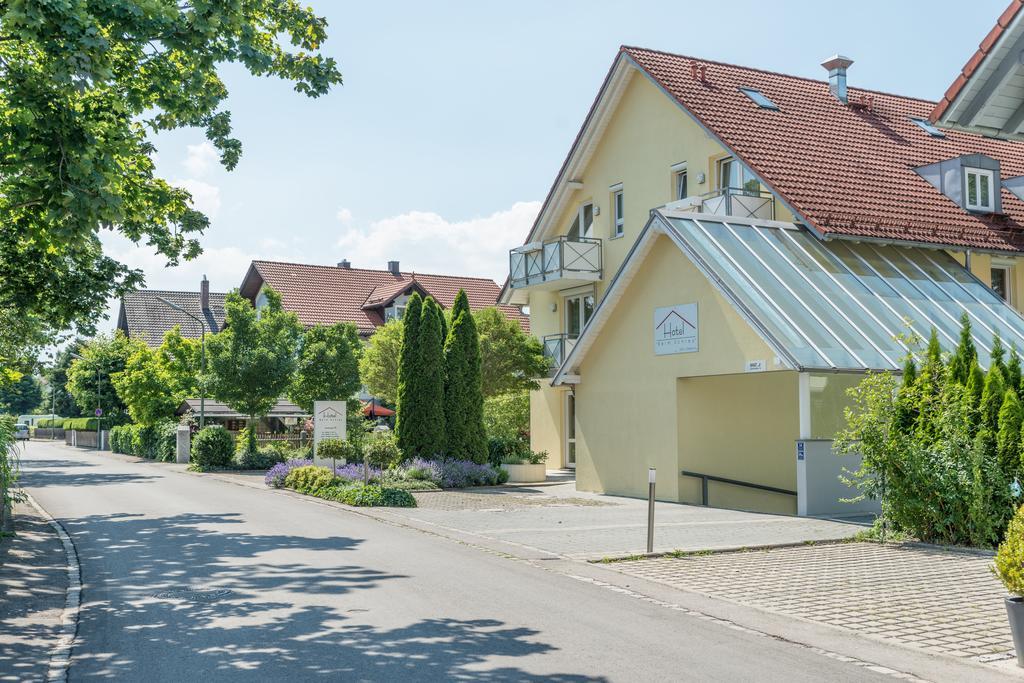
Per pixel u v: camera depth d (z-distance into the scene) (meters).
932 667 7.12
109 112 10.59
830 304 19.09
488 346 28.97
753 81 28.62
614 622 8.56
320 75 13.64
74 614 9.03
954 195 25.38
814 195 22.86
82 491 23.55
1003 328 20.72
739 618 8.74
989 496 12.78
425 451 25.31
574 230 31.02
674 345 20.11
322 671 7.01
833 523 15.94
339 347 35.94
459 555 12.48
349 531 15.05
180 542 13.83
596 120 28.88
